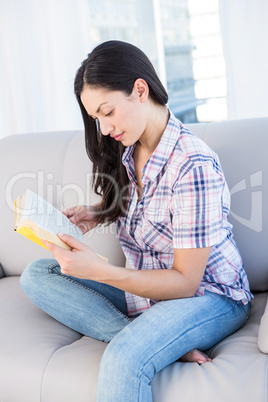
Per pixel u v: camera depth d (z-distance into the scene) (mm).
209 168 1094
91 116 1156
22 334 1225
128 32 2486
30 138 1691
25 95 2420
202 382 992
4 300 1432
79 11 2264
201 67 2178
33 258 1622
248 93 1923
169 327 1059
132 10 2447
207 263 1185
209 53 2146
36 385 1091
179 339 1062
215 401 958
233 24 1892
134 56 1099
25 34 2340
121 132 1113
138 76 1096
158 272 1102
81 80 1100
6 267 1682
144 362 998
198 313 1109
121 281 1068
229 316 1170
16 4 2322
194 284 1117
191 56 2439
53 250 1012
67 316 1246
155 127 1164
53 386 1074
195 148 1117
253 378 975
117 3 2459
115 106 1077
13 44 2373
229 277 1204
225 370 1011
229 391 962
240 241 1388
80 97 1201
